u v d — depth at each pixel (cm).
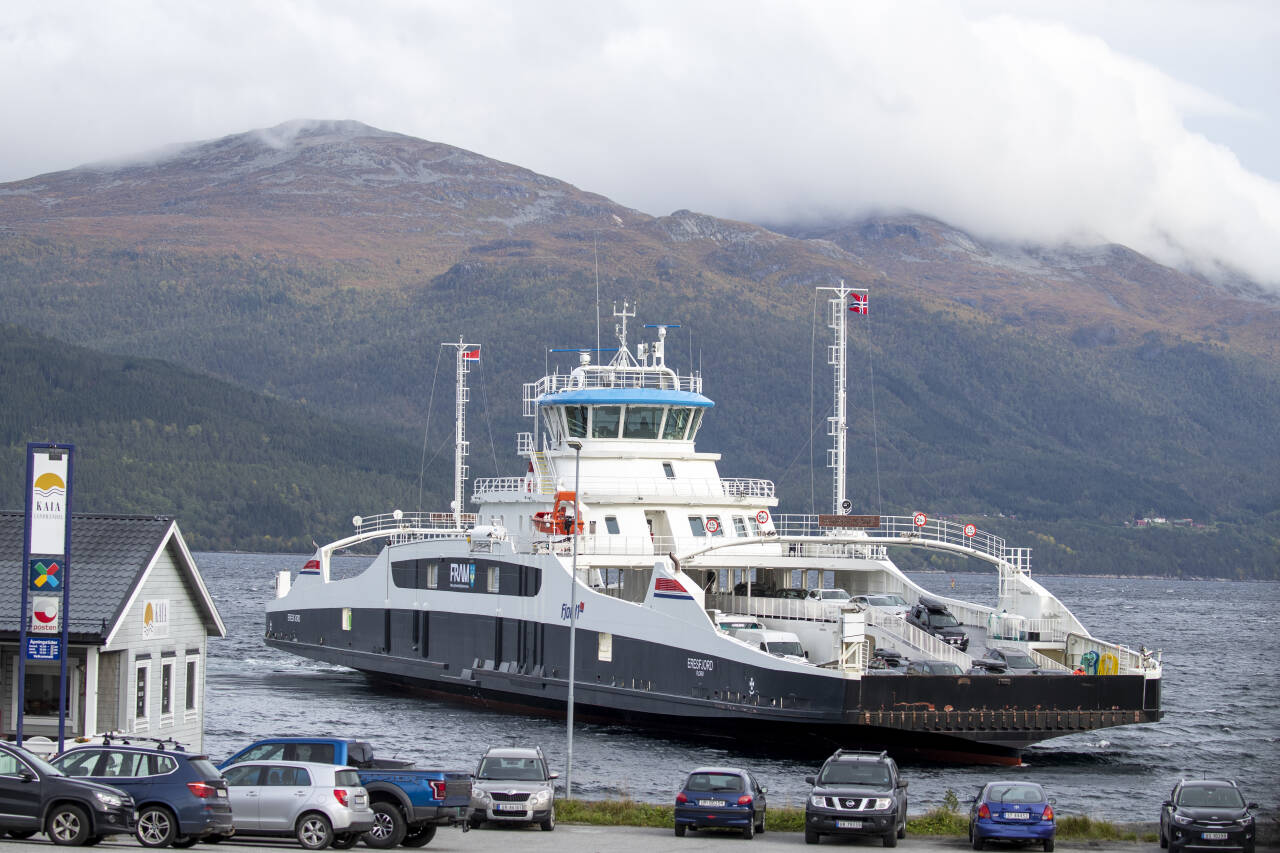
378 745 7344
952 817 5128
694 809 4634
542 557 8056
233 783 4062
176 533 5375
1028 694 6562
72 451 4575
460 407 11969
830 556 8725
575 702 7731
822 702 6481
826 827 4512
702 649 7044
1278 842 4731
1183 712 10338
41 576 4572
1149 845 4741
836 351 9675
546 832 4738
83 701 4938
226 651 13338
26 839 3844
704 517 8594
